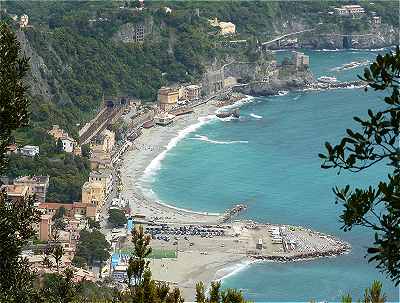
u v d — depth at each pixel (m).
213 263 184.38
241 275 178.38
